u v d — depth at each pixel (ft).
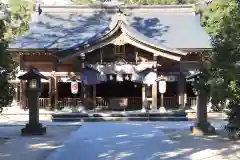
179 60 80.79
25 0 123.85
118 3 118.32
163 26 98.07
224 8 56.24
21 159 35.55
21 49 84.84
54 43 88.53
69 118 73.92
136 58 81.46
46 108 87.40
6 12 87.35
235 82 40.22
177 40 90.53
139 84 96.89
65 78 88.02
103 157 36.09
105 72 80.69
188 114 81.41
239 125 46.73
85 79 80.79
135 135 51.26
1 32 47.37
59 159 35.24
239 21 40.98
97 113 75.51
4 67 43.11
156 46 79.71
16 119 77.56
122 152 38.70
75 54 79.77
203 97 53.06
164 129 58.54
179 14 103.35
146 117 74.23
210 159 35.12
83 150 39.91
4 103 45.73
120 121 72.69
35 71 55.93
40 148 41.88
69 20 101.40
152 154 37.55
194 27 97.30
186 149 40.47
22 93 87.56
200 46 87.04
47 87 94.73
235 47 40.37
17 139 49.16
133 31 80.59
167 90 95.45
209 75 46.19
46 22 99.86
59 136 51.85
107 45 81.25
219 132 54.95
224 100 44.50
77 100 86.99
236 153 38.04
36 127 53.83
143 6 104.58
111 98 83.82
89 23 100.22
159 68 87.15
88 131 55.88
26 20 119.34
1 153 38.73
